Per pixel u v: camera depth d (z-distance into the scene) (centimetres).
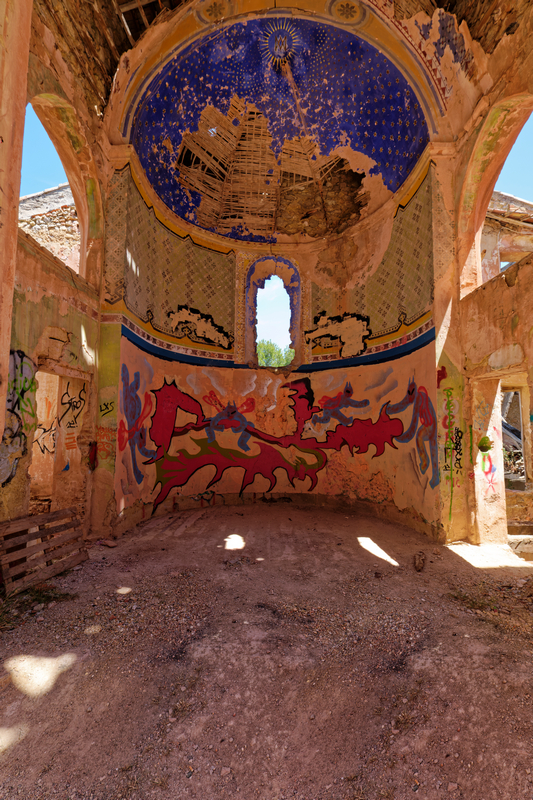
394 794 221
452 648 326
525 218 1283
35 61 468
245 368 948
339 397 907
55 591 412
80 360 578
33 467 945
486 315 570
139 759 238
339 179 895
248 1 684
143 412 728
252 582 463
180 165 837
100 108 623
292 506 891
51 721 255
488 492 612
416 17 640
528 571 498
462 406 625
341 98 797
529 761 228
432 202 649
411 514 699
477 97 595
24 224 1141
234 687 289
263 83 811
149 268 757
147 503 746
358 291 886
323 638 347
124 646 327
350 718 267
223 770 235
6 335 194
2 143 193
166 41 677
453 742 245
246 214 958
